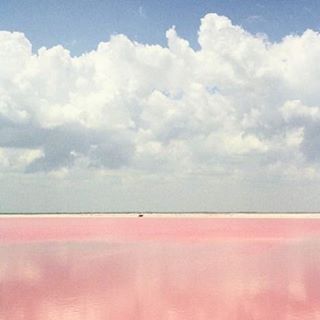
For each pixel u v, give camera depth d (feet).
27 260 84.74
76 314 49.93
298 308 51.96
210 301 54.75
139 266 77.51
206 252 94.17
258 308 52.08
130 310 51.21
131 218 254.88
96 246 106.73
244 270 73.15
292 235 131.34
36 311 51.01
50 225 186.29
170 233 141.49
